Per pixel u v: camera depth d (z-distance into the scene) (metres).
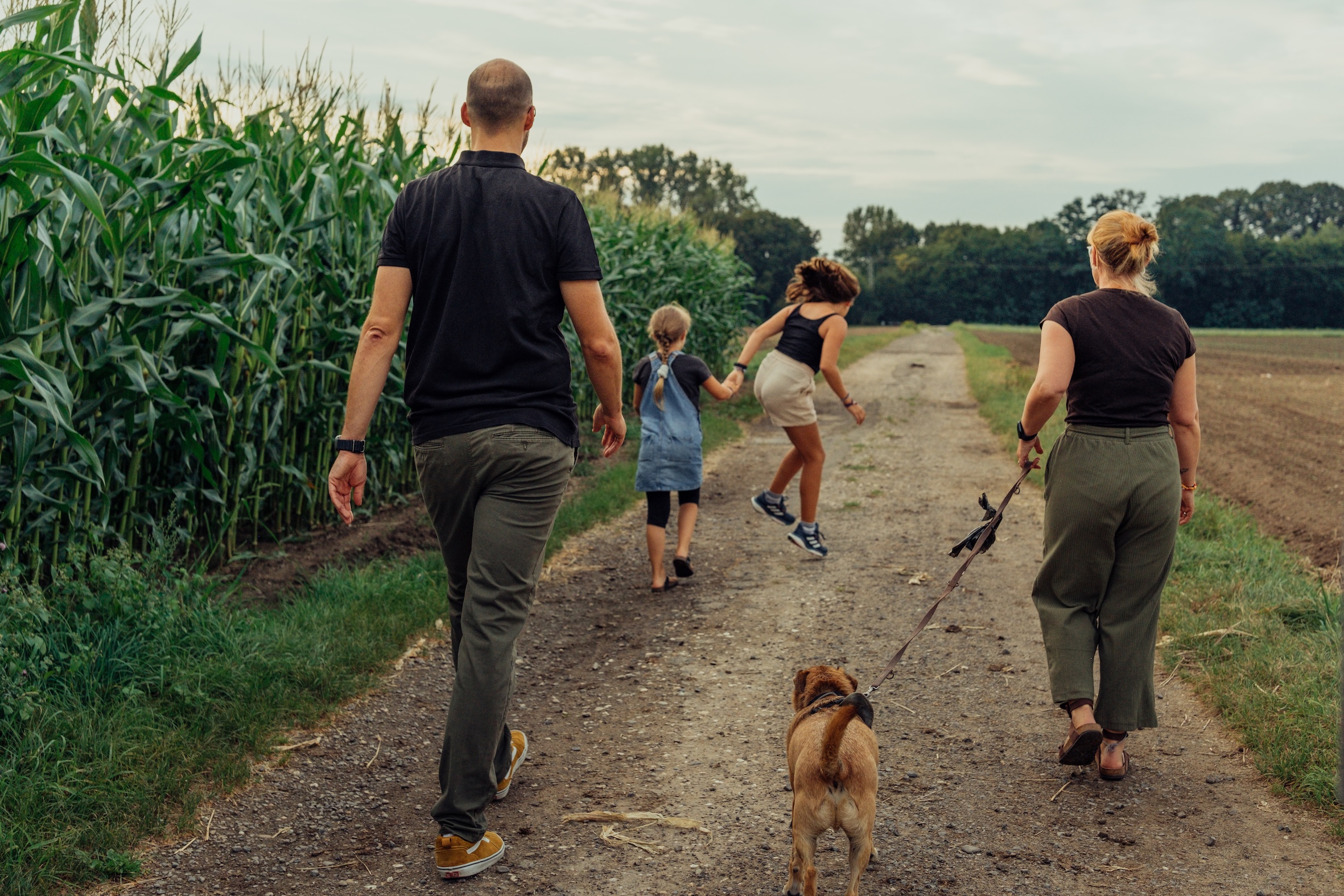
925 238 140.38
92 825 2.56
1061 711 3.63
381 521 6.36
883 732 3.47
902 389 18.44
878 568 5.77
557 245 2.49
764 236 96.06
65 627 3.42
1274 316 100.81
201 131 5.27
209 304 4.42
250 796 2.91
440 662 4.14
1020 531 6.67
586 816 2.84
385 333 2.48
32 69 3.39
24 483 3.94
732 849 2.66
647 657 4.33
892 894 2.42
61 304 3.74
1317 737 3.02
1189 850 2.60
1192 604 4.50
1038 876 2.48
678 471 5.31
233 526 5.16
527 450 2.43
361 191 5.96
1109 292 3.01
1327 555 5.70
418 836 2.74
